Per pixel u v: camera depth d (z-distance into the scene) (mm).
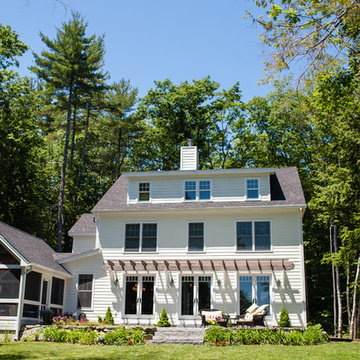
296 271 22141
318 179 28281
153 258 23734
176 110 44719
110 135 44625
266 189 24188
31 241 23750
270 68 10867
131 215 24688
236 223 23516
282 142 36562
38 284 20906
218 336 17469
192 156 27234
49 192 40375
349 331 28516
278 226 23000
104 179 45375
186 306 22781
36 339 18266
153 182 25688
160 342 18000
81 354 14477
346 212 24797
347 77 14406
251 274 22562
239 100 44312
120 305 23359
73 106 40531
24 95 36812
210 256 23234
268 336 17359
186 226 23969
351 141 24078
